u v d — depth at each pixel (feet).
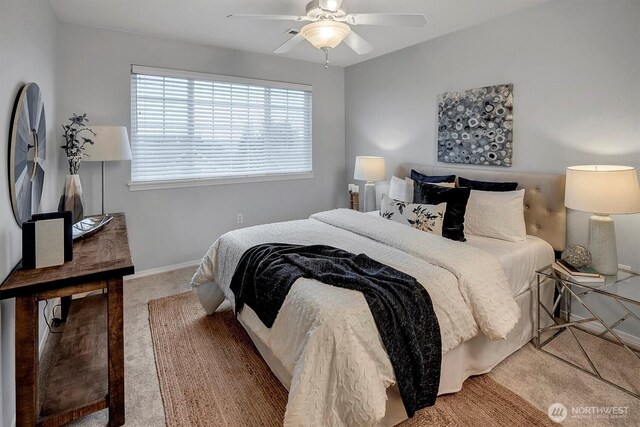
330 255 6.82
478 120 10.45
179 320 8.89
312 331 4.81
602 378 6.57
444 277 6.09
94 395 5.49
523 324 7.66
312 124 15.28
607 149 7.89
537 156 9.18
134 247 11.76
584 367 6.94
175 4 8.98
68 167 10.38
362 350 4.73
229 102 13.21
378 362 4.83
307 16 6.91
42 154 7.54
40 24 7.75
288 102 14.66
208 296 8.88
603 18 7.79
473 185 9.80
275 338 5.70
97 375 6.01
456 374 6.15
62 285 4.82
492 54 10.00
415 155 12.71
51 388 5.65
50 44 8.92
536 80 9.07
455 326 5.84
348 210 10.80
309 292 5.35
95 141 9.35
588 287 6.75
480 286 6.26
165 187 12.12
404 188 11.39
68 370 6.14
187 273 12.14
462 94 10.81
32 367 4.71
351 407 4.53
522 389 6.32
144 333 8.24
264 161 14.29
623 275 7.29
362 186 15.53
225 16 9.72
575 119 8.39
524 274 7.70
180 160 12.42
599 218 7.25
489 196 8.89
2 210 5.08
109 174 11.14
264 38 11.66
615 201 6.73
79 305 8.68
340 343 4.66
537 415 5.68
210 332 8.32
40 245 5.19
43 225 5.21
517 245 8.05
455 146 11.18
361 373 4.58
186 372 6.79
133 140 11.50
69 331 7.45
